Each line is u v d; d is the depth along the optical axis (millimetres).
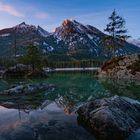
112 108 14164
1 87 36094
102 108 14016
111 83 40906
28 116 16031
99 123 12938
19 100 23656
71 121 14641
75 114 16359
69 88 34125
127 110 15016
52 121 14641
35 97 25656
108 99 15609
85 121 14305
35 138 11711
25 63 70188
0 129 13000
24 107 19594
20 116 16062
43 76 66062
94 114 13703
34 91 29906
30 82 45906
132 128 13297
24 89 29641
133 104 16016
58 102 22172
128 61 54469
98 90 31297
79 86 36875
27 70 68500
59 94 27938
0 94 27562
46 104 21078
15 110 18281
